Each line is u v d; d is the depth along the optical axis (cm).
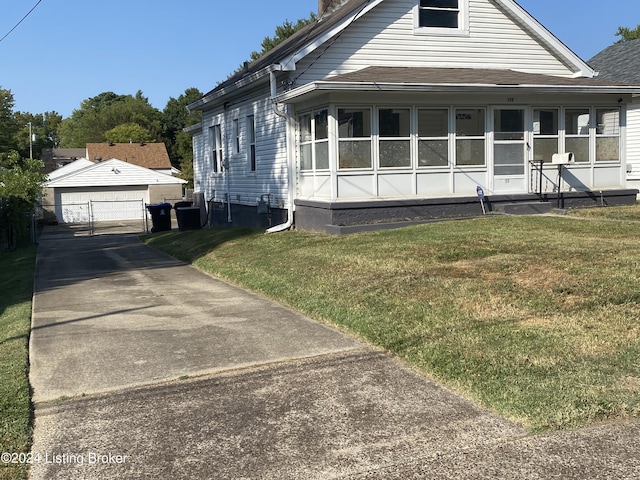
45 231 3206
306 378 527
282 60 1417
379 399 476
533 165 1487
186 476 371
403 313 680
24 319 784
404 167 1384
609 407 433
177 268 1254
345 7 1691
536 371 503
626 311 634
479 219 1296
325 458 387
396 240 1084
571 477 353
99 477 372
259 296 880
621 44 2527
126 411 470
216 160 2212
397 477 361
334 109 1312
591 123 1530
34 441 422
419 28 1559
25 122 7219
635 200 1570
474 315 653
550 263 827
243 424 440
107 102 10444
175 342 650
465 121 1434
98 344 654
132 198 4044
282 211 1586
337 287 818
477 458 378
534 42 1677
